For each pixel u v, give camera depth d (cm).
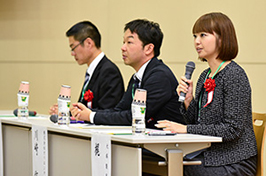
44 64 776
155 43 417
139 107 296
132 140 271
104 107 479
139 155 279
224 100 331
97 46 506
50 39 771
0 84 808
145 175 375
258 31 627
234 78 328
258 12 626
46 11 774
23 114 439
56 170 369
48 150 379
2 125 452
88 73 503
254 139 338
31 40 785
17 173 429
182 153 288
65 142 356
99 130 332
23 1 791
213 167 327
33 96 783
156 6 693
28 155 408
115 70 492
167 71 406
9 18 802
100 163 301
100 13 735
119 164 299
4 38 805
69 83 755
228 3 643
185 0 670
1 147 445
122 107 428
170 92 399
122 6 718
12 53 799
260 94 627
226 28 337
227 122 324
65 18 761
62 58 762
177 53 677
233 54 339
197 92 362
